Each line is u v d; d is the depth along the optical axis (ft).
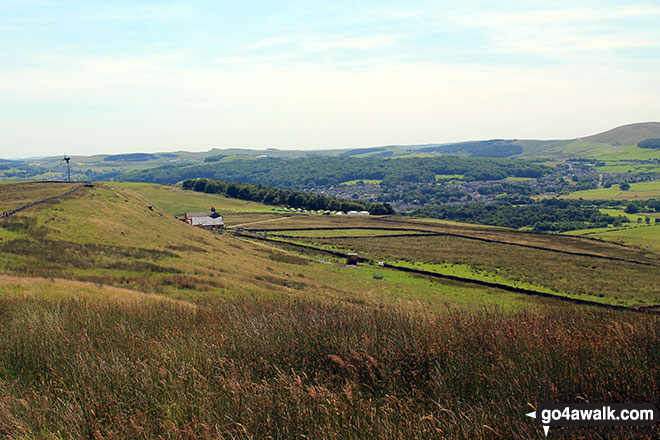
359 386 22.44
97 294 70.13
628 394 19.53
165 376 24.38
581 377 20.86
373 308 37.22
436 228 494.18
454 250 372.58
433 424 18.07
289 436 18.33
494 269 293.84
